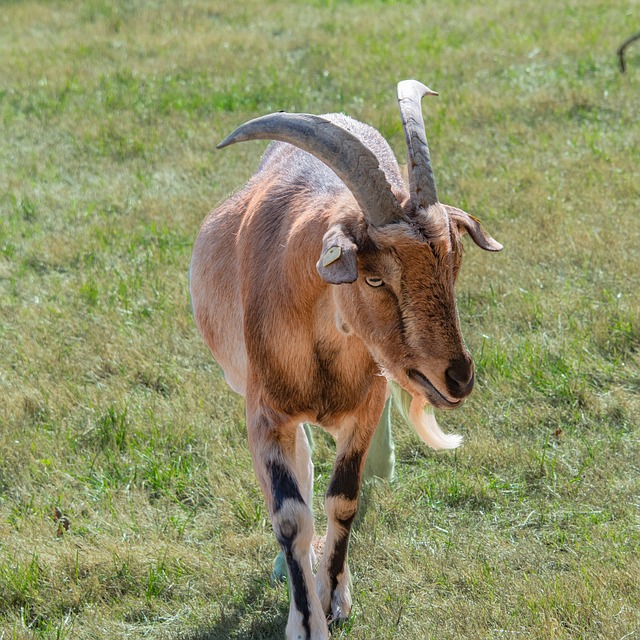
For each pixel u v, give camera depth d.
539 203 30.67
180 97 45.44
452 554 17.11
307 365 14.33
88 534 18.17
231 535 17.97
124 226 32.19
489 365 22.77
